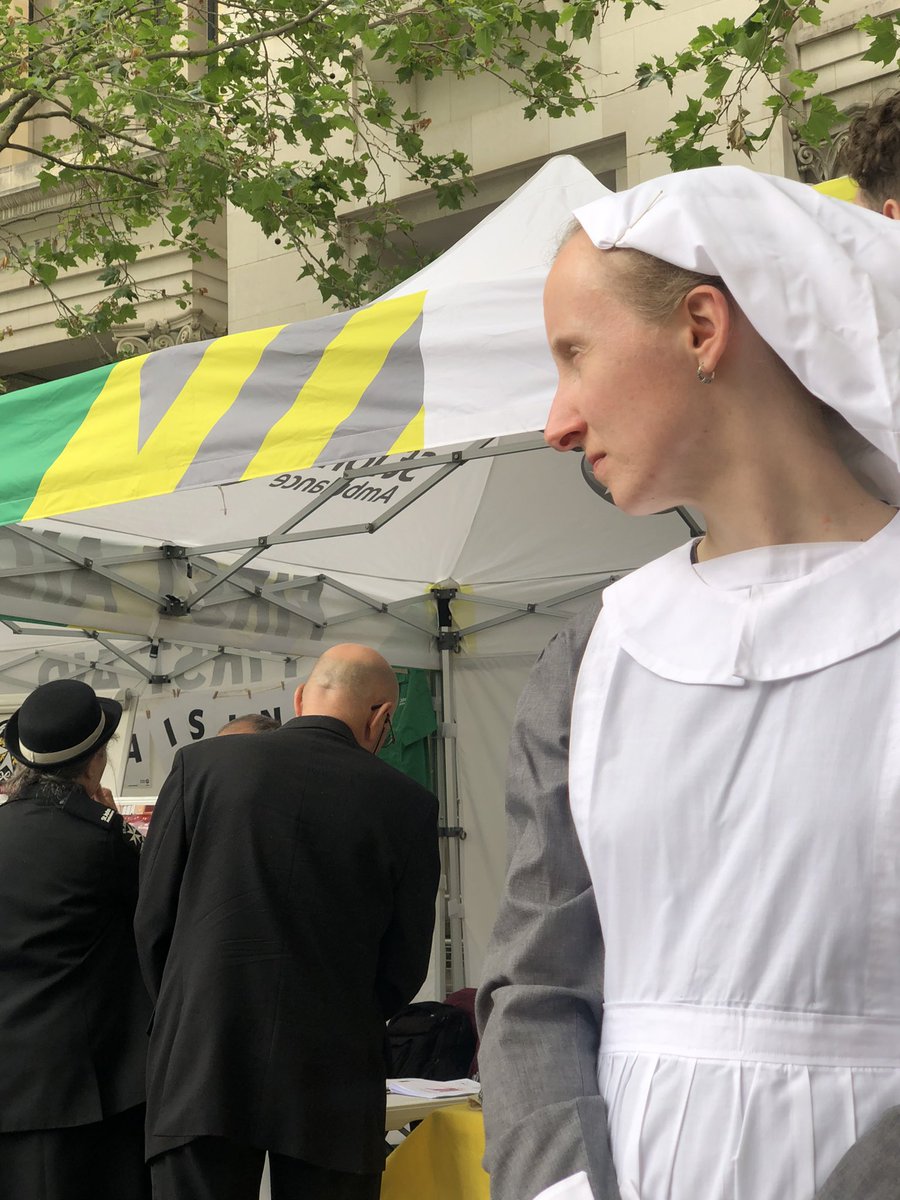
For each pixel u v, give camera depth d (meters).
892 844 0.75
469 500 5.18
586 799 0.86
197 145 6.75
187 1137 2.78
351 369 2.77
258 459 2.81
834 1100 0.74
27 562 4.45
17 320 10.20
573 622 0.97
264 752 3.12
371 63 8.41
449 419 2.65
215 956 2.92
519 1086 0.83
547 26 6.66
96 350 10.20
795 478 0.86
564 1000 0.87
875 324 0.80
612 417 0.87
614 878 0.84
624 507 0.91
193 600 4.92
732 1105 0.76
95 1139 3.27
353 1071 2.95
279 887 2.98
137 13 7.02
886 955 0.75
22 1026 3.24
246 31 7.41
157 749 5.57
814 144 5.79
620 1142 0.79
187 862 3.04
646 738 0.85
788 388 0.85
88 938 3.38
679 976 0.80
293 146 8.04
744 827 0.79
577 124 7.80
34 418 3.10
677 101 7.31
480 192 8.23
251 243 8.91
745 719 0.81
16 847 3.39
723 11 7.24
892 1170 0.71
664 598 0.89
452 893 6.20
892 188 1.34
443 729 6.27
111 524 4.60
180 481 2.88
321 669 3.41
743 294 0.83
